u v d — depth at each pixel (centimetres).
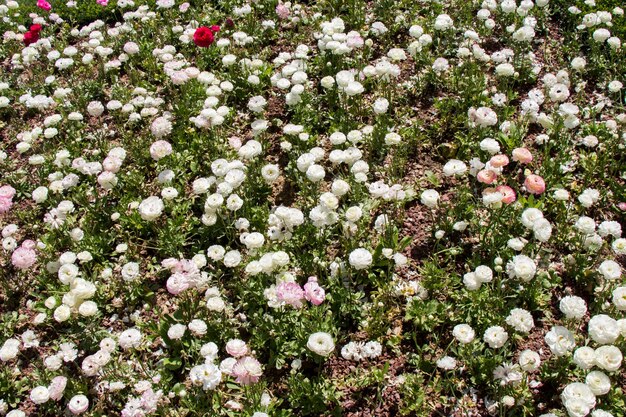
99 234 220
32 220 232
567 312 171
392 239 202
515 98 250
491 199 192
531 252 203
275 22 296
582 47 269
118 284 206
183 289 182
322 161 234
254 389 174
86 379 189
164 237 211
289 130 226
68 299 189
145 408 168
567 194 205
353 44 250
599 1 278
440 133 238
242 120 254
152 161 241
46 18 325
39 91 279
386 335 189
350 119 244
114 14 325
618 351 160
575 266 197
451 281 194
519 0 288
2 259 222
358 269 194
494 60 246
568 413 159
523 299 191
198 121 233
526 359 167
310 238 208
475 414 174
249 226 214
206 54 280
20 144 239
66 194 237
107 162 218
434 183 220
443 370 181
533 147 232
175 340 189
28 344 196
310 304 195
